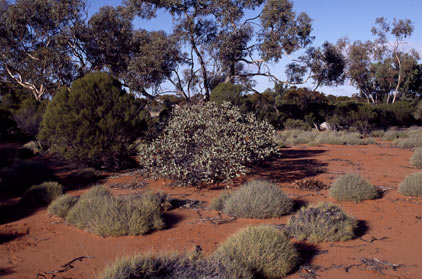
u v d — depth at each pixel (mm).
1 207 8195
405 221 6605
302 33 24141
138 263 4055
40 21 27188
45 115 13312
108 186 10820
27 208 8320
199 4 24391
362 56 48312
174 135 10594
